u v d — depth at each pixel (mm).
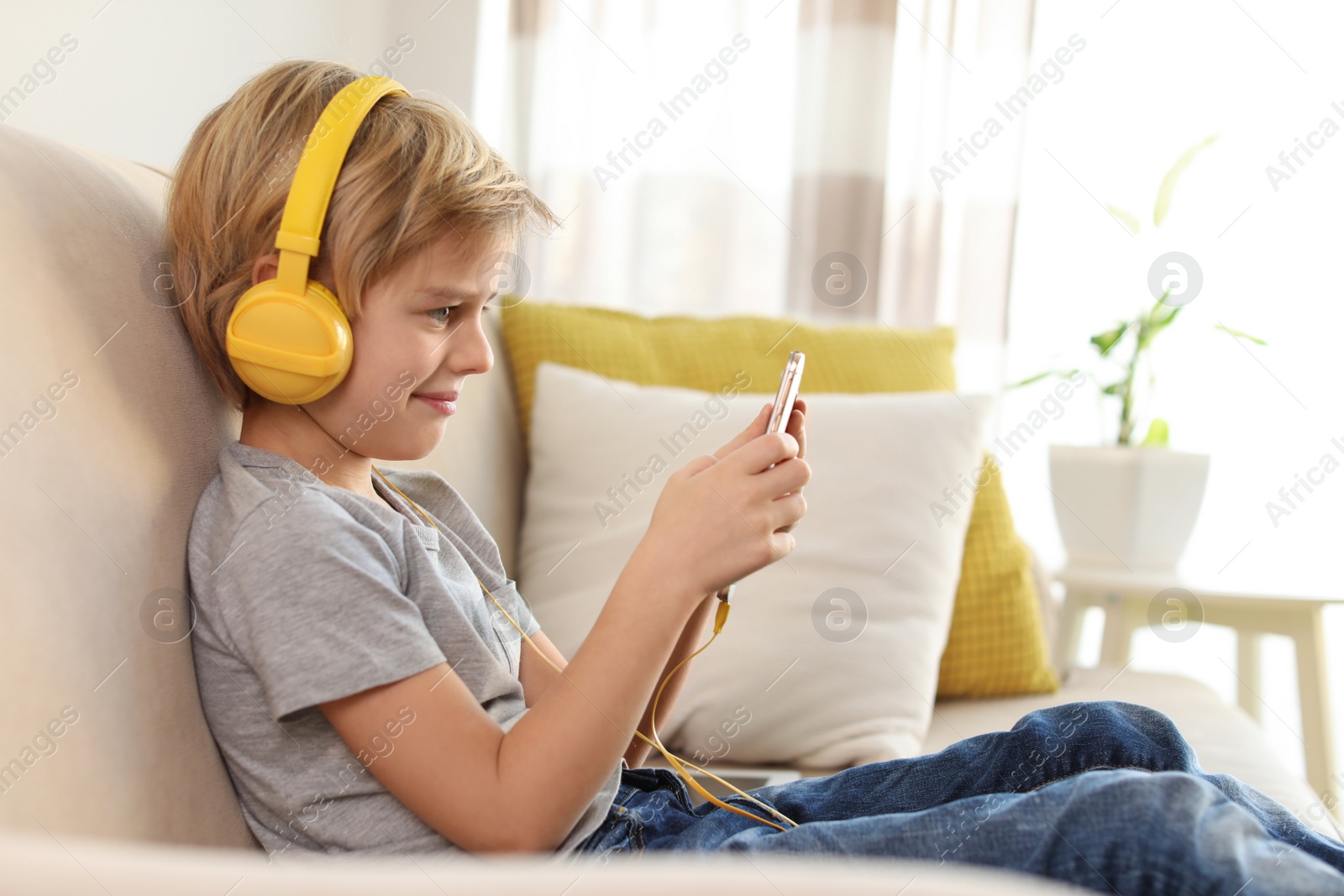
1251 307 2047
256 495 696
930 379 1539
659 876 372
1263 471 2064
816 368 1511
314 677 633
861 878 359
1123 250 2076
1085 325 2096
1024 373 2129
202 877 390
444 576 808
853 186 2018
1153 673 1597
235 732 679
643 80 2029
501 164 801
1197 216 2051
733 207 2053
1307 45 2010
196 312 749
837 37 2002
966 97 2059
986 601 1411
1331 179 2012
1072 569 1825
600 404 1399
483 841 633
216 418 778
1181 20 2047
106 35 1152
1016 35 2035
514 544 1440
